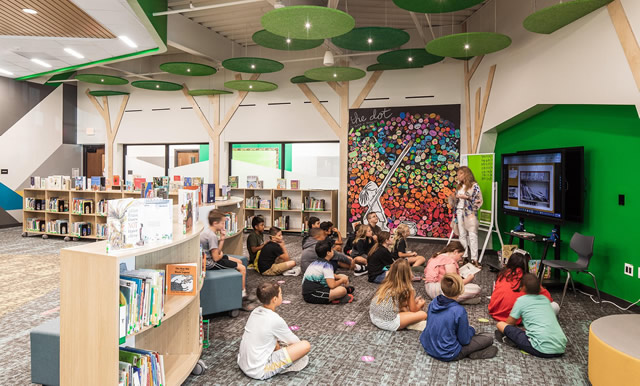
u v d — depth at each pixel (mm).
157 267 2949
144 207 2385
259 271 5680
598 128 4703
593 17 4211
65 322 2217
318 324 3830
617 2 3832
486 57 7125
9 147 10148
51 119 10945
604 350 2469
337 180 9680
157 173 11000
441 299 3150
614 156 4465
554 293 4898
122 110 11031
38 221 8844
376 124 8750
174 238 2609
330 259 4973
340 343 3398
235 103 10062
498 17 6676
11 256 6836
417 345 3363
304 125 9477
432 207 8383
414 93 8602
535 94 5438
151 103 10789
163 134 10703
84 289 2168
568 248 5316
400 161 8586
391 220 8656
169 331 2916
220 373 2871
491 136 7305
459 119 8195
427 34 8477
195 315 2867
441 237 8336
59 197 9016
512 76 6148
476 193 6355
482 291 4969
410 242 8422
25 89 10383
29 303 4422
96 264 2139
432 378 2814
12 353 3188
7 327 3734
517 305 3318
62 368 2227
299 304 4430
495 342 3418
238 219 6137
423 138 8422
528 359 3107
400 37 6102
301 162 9891
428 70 8492
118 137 11102
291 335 2877
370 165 8805
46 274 5637
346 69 7160
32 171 10594
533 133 6082
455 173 8219
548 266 5012
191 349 2883
